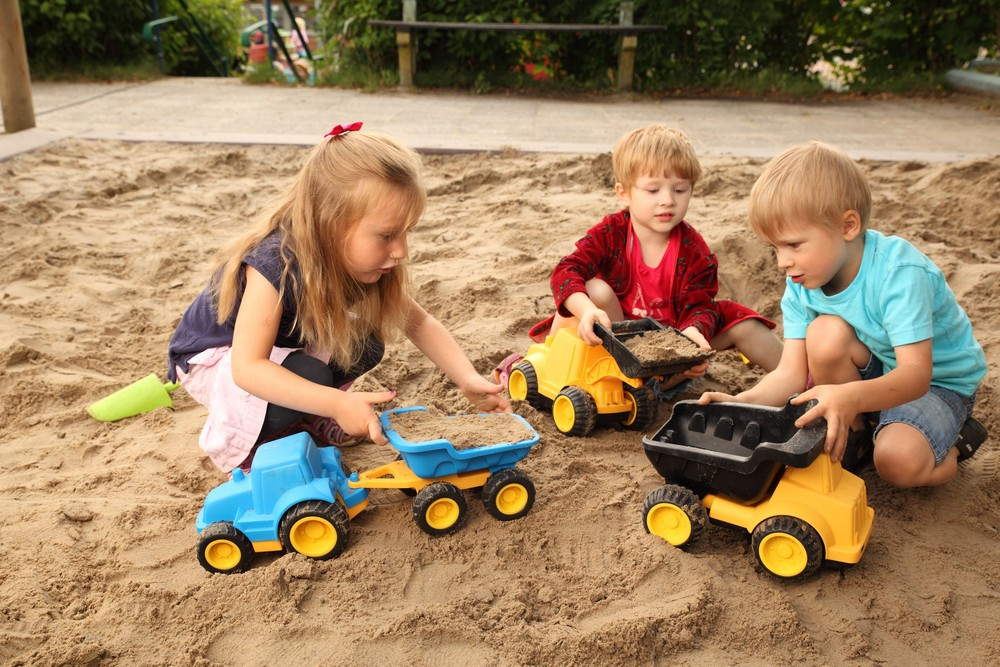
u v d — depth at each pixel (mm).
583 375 3076
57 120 8172
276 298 2412
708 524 2525
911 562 2369
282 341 2635
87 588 2309
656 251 3359
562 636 2064
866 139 7781
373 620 2139
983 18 11562
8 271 4559
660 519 2418
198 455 2957
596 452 2980
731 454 2434
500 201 5676
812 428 2297
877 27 11695
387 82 11203
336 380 2857
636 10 11414
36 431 3166
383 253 2410
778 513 2277
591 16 11391
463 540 2453
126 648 2064
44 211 5449
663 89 11570
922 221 5016
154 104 9461
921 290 2428
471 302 4227
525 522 2533
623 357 2822
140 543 2477
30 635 2086
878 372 2717
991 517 2596
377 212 2328
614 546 2436
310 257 2402
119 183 6047
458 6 11172
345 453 2947
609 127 8406
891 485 2727
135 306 4254
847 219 2373
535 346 3393
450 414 3188
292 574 2264
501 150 6980
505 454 2535
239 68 15805
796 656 2041
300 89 11102
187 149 7141
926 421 2518
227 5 15250
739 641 2082
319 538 2363
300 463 2373
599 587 2271
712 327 3285
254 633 2105
